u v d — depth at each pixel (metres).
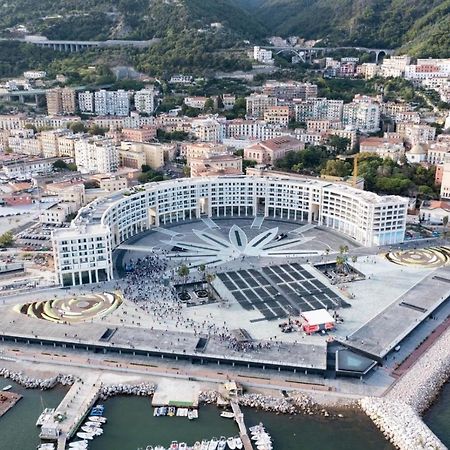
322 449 199.38
